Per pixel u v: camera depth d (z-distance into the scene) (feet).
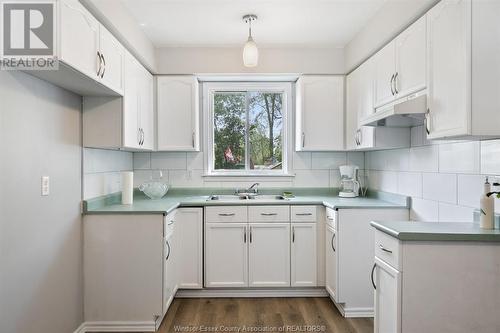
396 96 7.70
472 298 5.33
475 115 5.10
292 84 12.28
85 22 6.15
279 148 12.57
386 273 5.87
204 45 11.03
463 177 6.76
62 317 7.21
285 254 10.23
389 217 9.00
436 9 5.92
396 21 7.52
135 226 8.19
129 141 8.65
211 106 12.39
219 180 12.20
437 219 7.67
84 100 8.18
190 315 9.05
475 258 5.33
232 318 8.87
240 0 8.05
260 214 10.21
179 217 10.11
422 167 8.29
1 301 5.35
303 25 9.46
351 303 9.04
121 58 8.09
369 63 9.29
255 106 12.57
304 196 11.90
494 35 5.12
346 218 9.05
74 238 7.75
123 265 8.20
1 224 5.33
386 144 8.90
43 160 6.49
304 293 10.39
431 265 5.34
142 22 9.14
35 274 6.24
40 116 6.39
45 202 6.56
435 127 5.95
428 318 5.35
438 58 5.86
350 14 8.80
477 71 5.10
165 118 11.15
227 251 10.19
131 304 8.20
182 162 12.15
